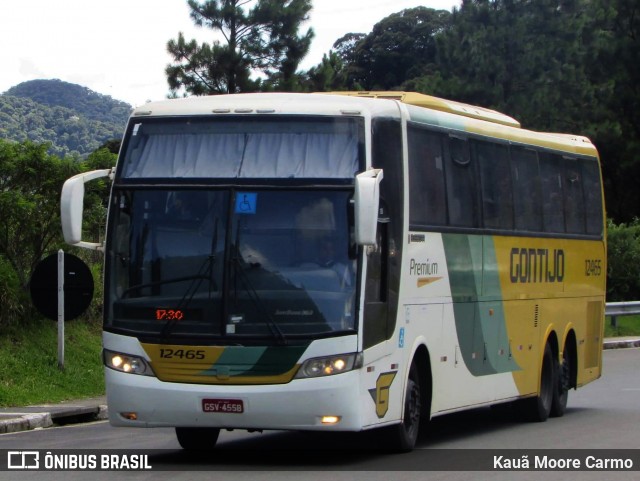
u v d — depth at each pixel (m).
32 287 19.64
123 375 11.15
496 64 48.94
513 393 15.54
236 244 11.09
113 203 11.53
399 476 10.59
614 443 13.50
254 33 40.78
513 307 15.53
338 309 10.91
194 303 11.04
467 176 14.10
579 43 49.75
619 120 49.78
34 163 20.78
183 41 40.03
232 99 11.81
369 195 10.57
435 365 13.04
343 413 10.86
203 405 10.91
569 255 17.88
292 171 11.27
